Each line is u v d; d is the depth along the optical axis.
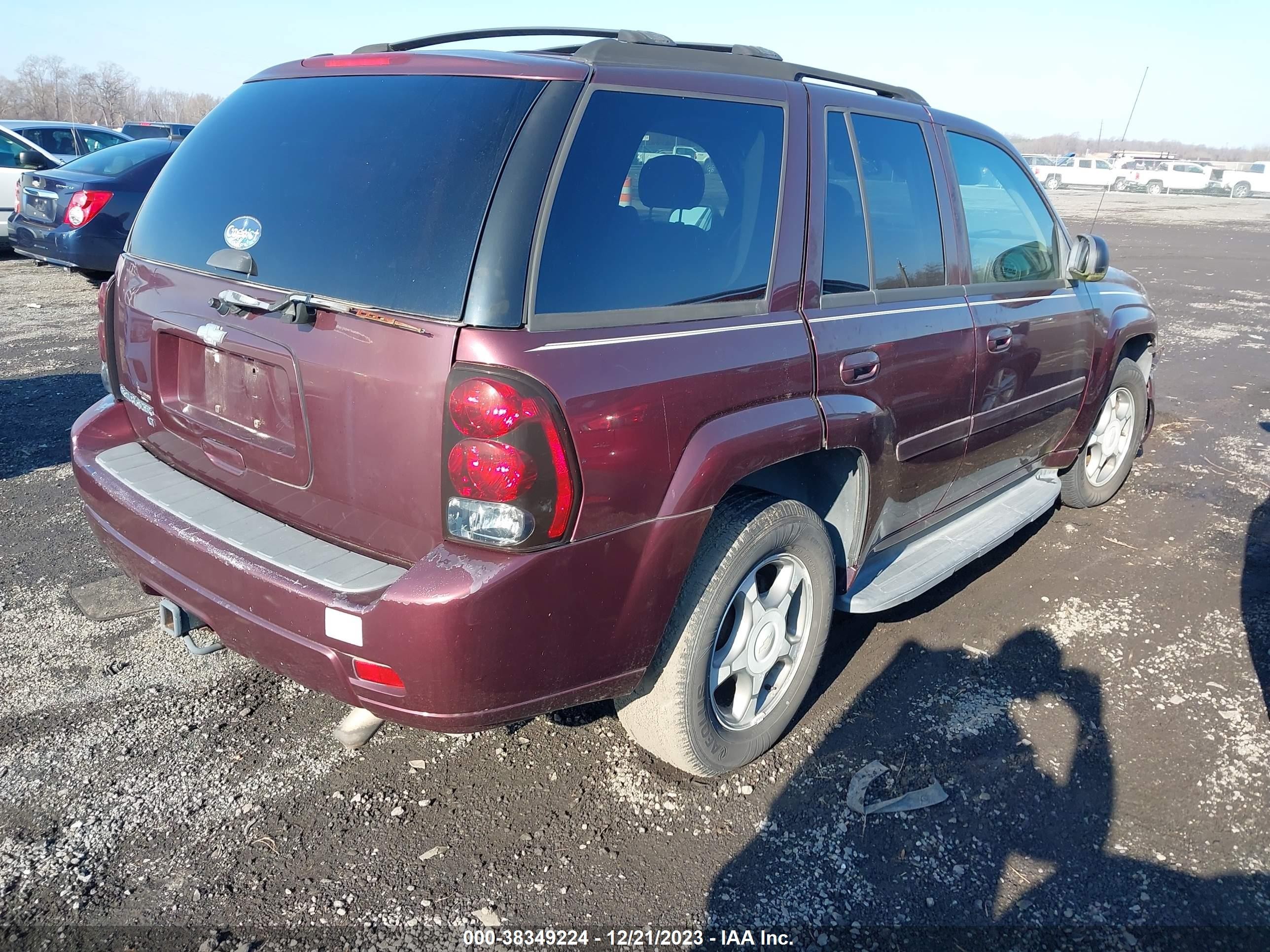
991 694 3.33
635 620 2.30
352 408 2.14
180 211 2.66
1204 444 6.46
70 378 6.73
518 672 2.13
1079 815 2.72
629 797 2.73
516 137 2.11
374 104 2.36
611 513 2.15
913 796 2.78
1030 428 4.05
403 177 2.18
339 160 2.32
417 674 2.04
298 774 2.76
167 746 2.85
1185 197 40.53
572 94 2.20
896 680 3.39
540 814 2.64
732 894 2.39
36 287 10.23
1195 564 4.49
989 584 4.20
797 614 2.94
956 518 3.91
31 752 2.79
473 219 2.05
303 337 2.21
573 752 2.92
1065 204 31.42
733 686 2.99
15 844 2.43
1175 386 8.12
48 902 2.26
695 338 2.35
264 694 3.14
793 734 3.05
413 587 2.00
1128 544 4.70
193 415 2.60
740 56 2.71
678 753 2.63
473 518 2.02
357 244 2.18
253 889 2.33
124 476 2.68
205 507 2.50
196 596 2.36
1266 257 18.00
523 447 1.98
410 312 2.06
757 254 2.60
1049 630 3.79
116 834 2.49
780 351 2.56
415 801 2.67
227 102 2.80
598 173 2.20
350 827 2.55
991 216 3.71
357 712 2.91
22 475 4.96
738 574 2.54
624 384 2.15
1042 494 4.26
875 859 2.53
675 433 2.26
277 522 2.42
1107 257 4.02
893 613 3.88
